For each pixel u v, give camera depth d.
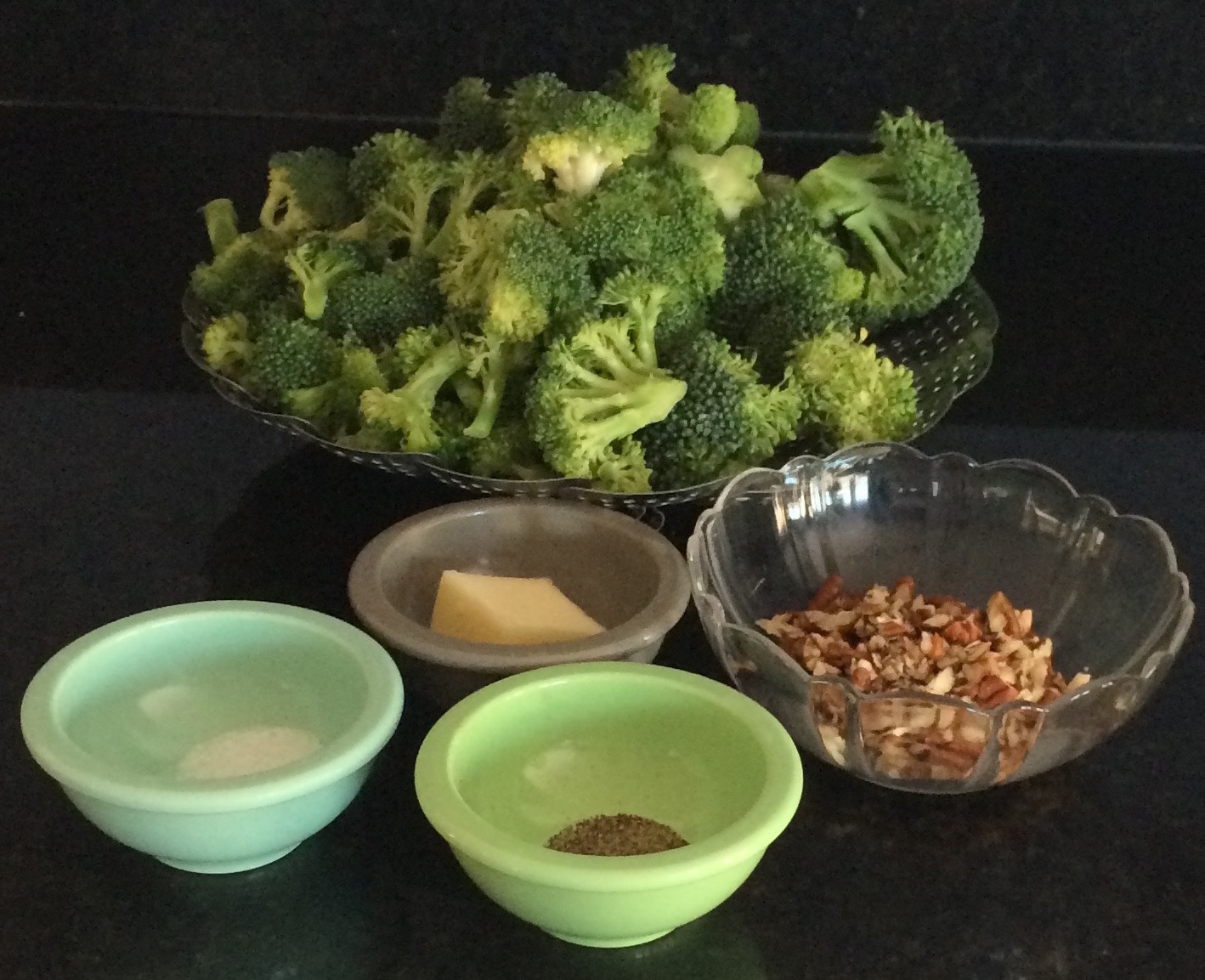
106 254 1.39
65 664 0.65
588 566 0.86
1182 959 0.60
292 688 0.71
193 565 0.89
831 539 0.89
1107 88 1.62
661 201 1.02
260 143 1.61
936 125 1.16
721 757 0.65
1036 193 1.57
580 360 0.93
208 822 0.58
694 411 0.92
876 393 0.97
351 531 0.94
